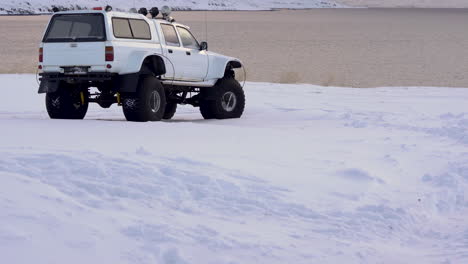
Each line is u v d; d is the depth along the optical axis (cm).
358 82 3109
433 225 671
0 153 729
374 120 1439
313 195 707
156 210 595
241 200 656
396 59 4575
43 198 562
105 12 1316
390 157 945
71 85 1410
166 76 1419
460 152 1014
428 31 9006
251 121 1515
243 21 13600
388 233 626
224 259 499
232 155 870
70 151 762
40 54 1368
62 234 493
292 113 1645
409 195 750
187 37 1512
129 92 1327
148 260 478
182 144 937
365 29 9738
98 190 620
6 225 488
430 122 1370
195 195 654
